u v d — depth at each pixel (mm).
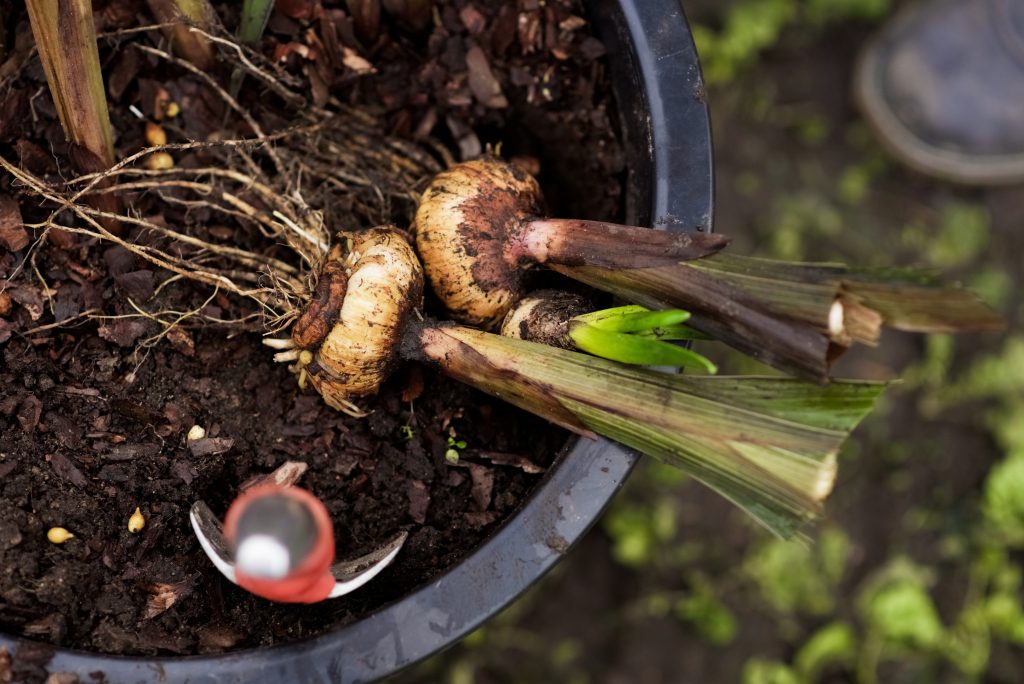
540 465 572
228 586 551
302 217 577
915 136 925
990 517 890
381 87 612
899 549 890
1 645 514
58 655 516
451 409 584
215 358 571
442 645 526
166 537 553
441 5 600
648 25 569
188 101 587
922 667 869
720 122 915
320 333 541
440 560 562
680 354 510
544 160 629
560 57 597
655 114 566
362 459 572
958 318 509
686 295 534
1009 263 947
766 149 923
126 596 542
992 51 923
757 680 848
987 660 875
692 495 870
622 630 848
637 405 531
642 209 575
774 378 525
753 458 520
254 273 580
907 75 923
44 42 518
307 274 564
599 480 539
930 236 938
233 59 582
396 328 544
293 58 592
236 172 576
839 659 862
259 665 521
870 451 902
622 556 849
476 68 605
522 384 545
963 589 887
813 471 514
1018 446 896
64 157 567
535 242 562
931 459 906
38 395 551
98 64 532
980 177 929
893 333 914
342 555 562
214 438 562
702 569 864
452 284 563
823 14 942
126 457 553
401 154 615
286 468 563
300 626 550
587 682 835
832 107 948
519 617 834
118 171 553
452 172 566
